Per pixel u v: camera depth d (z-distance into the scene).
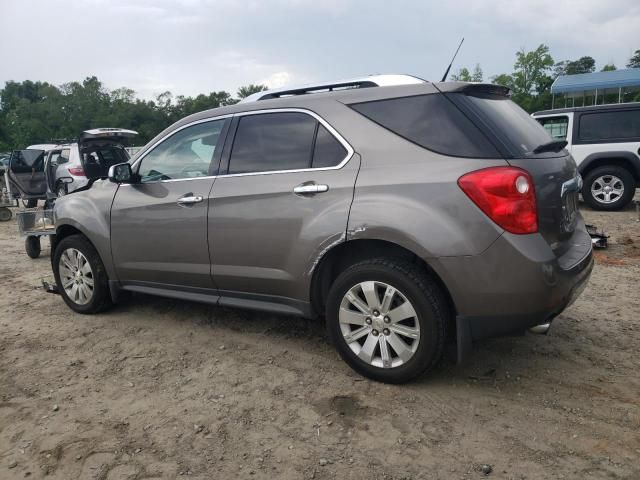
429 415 3.02
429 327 3.10
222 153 3.93
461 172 2.96
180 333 4.37
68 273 4.92
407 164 3.13
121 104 74.56
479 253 2.90
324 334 4.24
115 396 3.37
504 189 2.85
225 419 3.06
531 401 3.14
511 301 2.90
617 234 7.81
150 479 2.57
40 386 3.54
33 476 2.62
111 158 12.55
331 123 3.46
